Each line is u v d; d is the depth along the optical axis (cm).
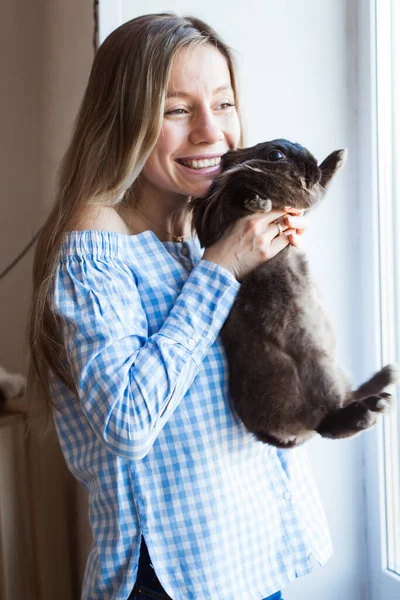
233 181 122
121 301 112
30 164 233
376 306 190
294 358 120
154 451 116
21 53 230
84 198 122
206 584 115
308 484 140
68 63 199
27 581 171
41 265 129
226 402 121
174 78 122
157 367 107
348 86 190
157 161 126
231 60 135
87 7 177
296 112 186
